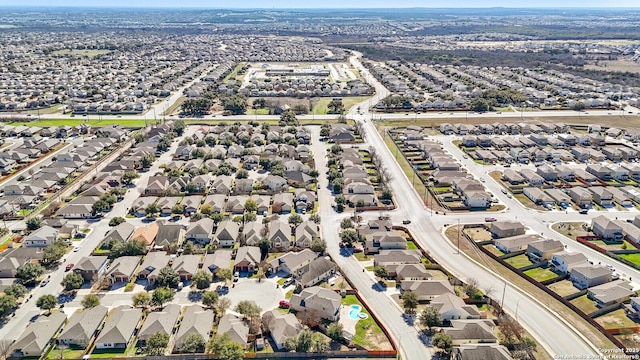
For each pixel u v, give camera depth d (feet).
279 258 396.37
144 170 622.54
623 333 312.29
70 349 299.58
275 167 607.37
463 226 473.67
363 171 594.65
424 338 312.91
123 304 345.10
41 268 372.99
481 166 647.56
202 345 296.10
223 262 391.45
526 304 347.56
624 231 444.14
